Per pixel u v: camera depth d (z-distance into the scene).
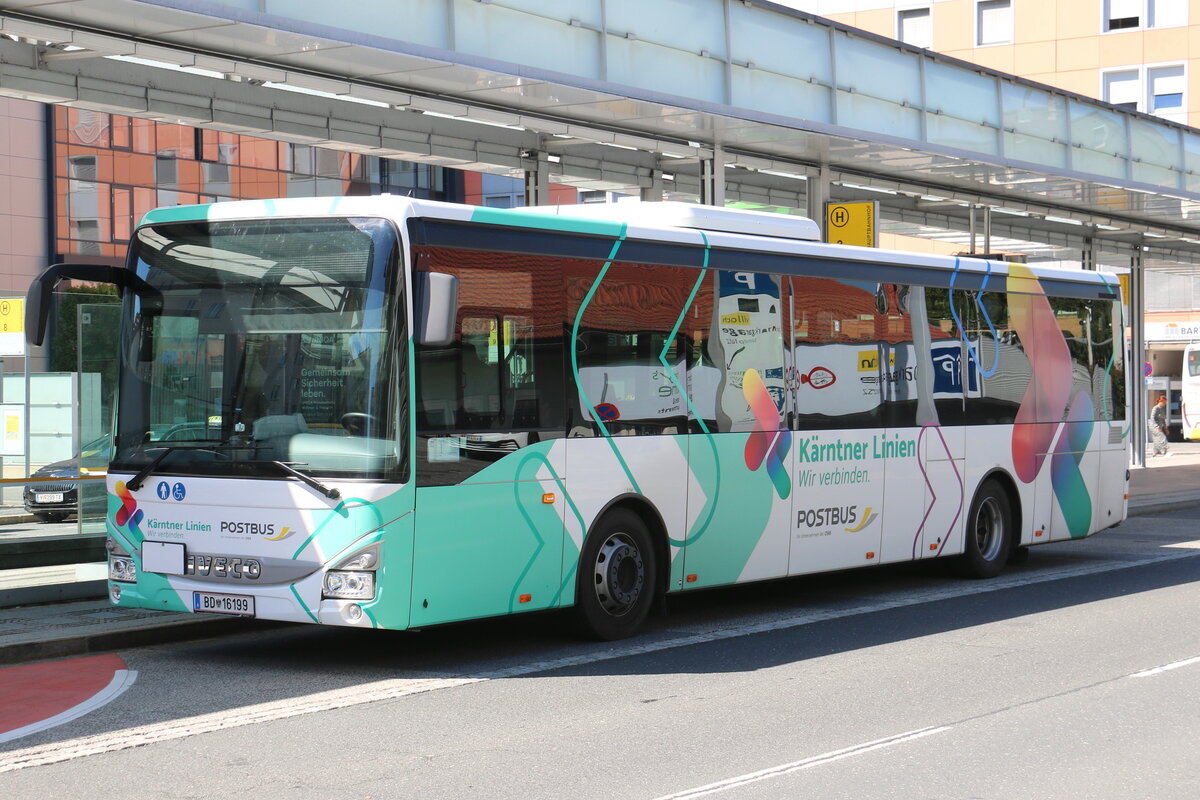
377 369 8.77
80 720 7.70
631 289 10.41
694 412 10.87
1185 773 6.51
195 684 8.73
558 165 17.36
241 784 6.33
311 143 14.72
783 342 11.75
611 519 10.24
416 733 7.38
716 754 6.90
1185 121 48.72
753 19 17.22
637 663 9.50
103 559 11.98
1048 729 7.43
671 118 15.58
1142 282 32.22
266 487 8.92
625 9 15.48
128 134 41.84
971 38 50.66
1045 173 20.22
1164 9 49.00
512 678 8.97
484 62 12.83
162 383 9.45
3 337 24.50
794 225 12.17
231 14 10.97
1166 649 9.95
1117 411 16.14
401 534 8.70
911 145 17.89
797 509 11.80
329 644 10.30
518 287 9.55
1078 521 15.46
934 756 6.84
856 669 9.24
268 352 9.10
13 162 39.50
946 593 13.19
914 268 13.27
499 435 9.34
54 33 11.02
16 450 15.25
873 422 12.65
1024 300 14.73
